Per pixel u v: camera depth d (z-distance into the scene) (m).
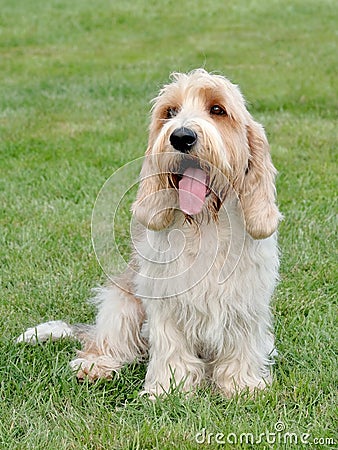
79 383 5.07
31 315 6.11
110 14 24.72
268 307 5.03
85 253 7.23
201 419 4.47
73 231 7.77
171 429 4.39
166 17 24.28
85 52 19.14
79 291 6.49
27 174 9.55
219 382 5.12
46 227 7.86
